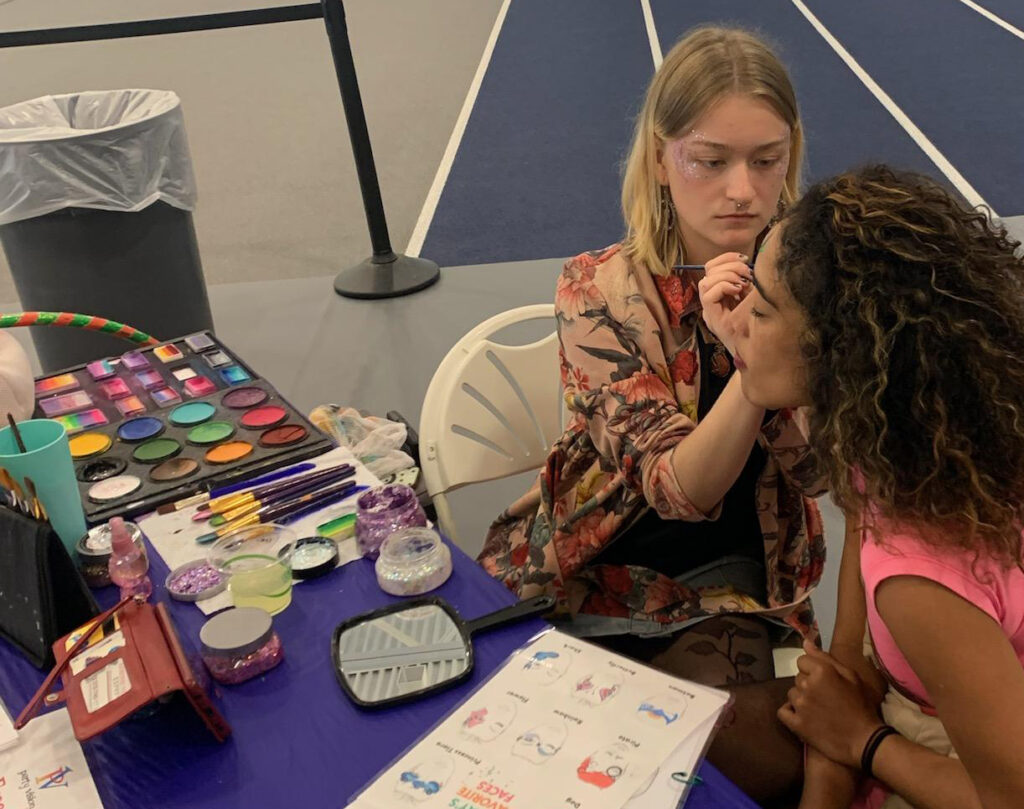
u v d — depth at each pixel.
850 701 1.19
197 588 1.19
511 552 1.72
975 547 0.93
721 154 1.42
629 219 1.56
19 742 1.00
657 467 1.38
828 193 1.00
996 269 0.92
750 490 1.61
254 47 8.90
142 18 9.91
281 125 6.71
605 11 9.02
